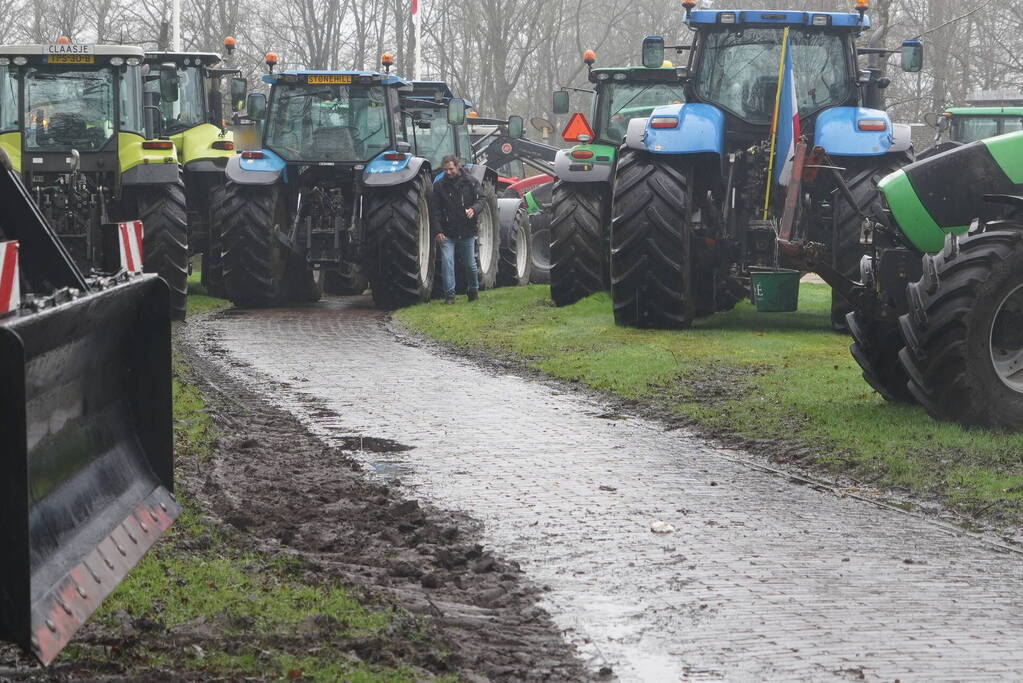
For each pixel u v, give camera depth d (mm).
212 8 117125
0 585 10266
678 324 39375
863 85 41781
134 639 12969
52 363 12383
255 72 124625
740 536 18016
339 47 130125
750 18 39188
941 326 23453
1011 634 14188
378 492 20234
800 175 30375
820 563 16750
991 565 16703
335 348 37812
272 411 27406
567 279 46125
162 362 14875
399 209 48875
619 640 13984
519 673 12836
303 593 14648
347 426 25891
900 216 25641
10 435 10156
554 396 29547
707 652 13625
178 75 48688
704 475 21703
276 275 49719
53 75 44812
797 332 39094
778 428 24750
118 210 45031
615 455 23281
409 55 122500
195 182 54344
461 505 19688
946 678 12930
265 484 20422
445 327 41656
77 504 12773
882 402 26781
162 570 15164
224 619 13586
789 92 37031
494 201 57469
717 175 39750
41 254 15555
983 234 23797
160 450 14906
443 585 15805
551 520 18812
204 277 54469
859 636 14109
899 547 17484
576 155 45125
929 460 21750
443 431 25438
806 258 25859
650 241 38531
